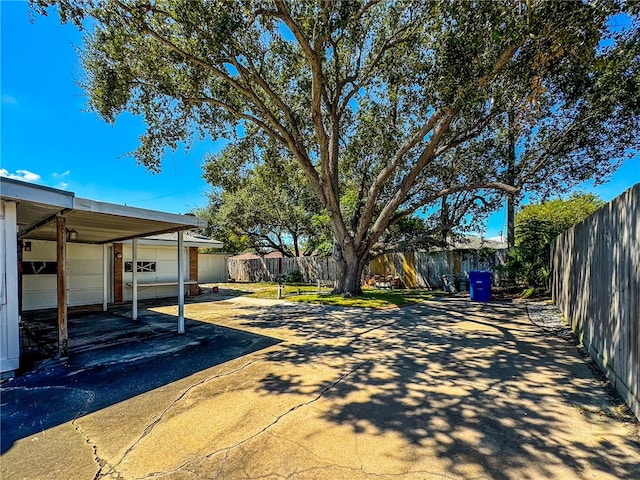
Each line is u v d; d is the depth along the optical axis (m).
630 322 2.97
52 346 5.39
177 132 9.16
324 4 5.26
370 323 6.90
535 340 5.30
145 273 12.21
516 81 5.76
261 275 21.05
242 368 4.19
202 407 3.10
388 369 4.06
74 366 4.36
